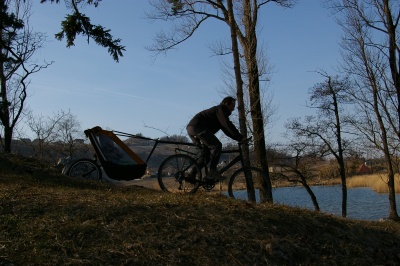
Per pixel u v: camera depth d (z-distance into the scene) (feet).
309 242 20.51
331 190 111.04
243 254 18.15
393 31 63.16
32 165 35.24
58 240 17.25
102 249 16.87
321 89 68.59
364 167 125.70
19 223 18.71
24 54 58.13
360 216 70.90
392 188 65.46
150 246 17.49
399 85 63.26
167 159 28.04
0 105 55.77
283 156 69.00
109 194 25.21
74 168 33.32
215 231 19.31
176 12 55.26
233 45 41.04
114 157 29.94
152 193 27.53
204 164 27.43
